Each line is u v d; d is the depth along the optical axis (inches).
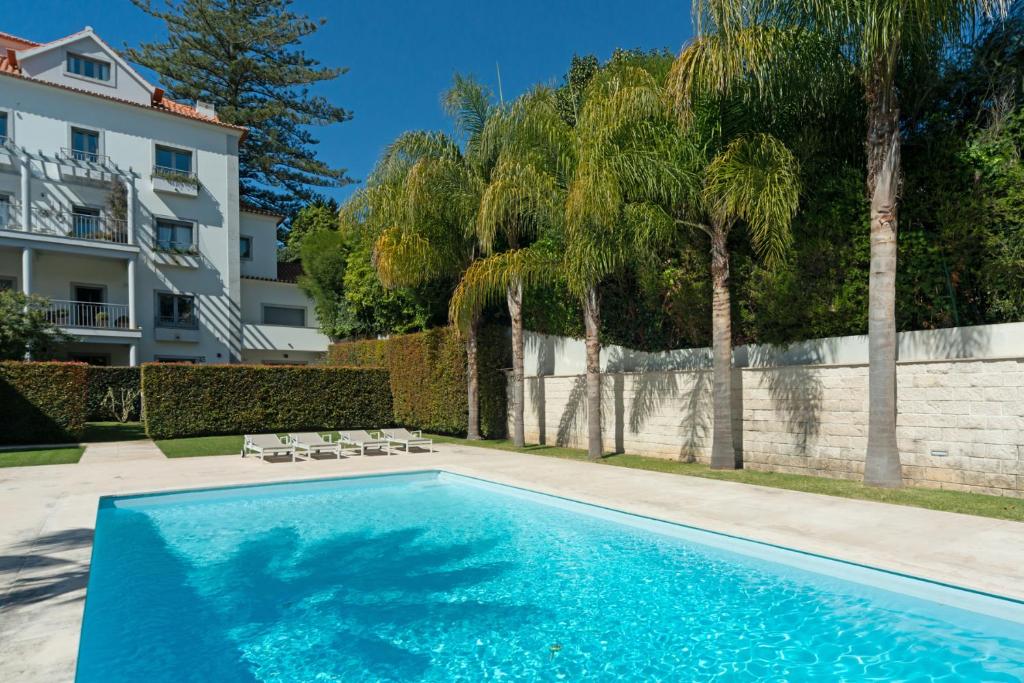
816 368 360.8
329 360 941.2
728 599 186.2
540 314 605.3
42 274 872.9
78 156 888.9
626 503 284.8
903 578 180.7
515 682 138.6
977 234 310.0
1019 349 297.1
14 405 573.0
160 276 949.8
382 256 536.4
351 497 358.9
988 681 134.3
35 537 230.1
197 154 994.7
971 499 276.7
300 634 167.0
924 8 261.3
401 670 145.9
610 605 184.9
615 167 367.9
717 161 341.7
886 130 298.5
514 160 455.8
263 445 481.1
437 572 219.6
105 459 473.4
